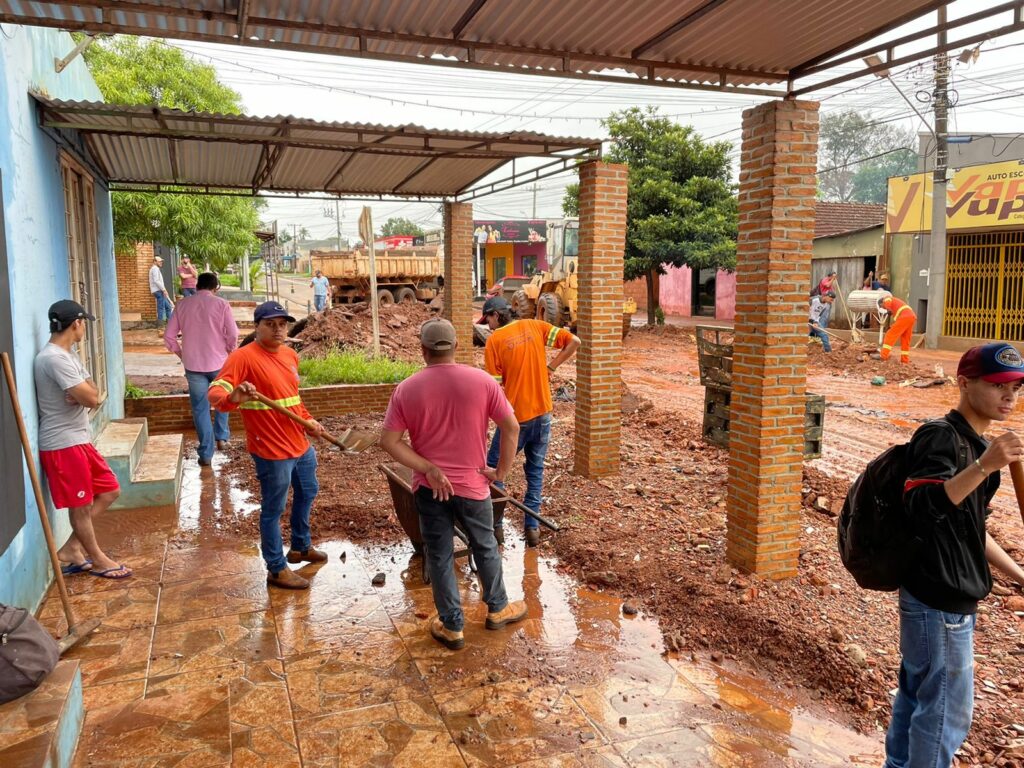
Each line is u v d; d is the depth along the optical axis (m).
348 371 11.10
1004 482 7.49
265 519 4.78
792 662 3.98
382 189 10.66
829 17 4.27
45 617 4.40
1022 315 17.09
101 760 3.11
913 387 13.17
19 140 4.60
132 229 15.65
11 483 3.70
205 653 4.03
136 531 5.91
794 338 4.69
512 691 3.71
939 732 2.62
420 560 5.44
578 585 5.07
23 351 4.28
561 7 4.17
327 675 3.82
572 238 21.20
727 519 5.11
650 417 9.80
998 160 18.41
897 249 20.31
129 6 3.91
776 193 4.56
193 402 7.78
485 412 4.01
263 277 55.41
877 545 2.68
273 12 4.21
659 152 23.03
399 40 4.55
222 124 6.16
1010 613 4.41
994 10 3.75
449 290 11.41
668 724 3.46
